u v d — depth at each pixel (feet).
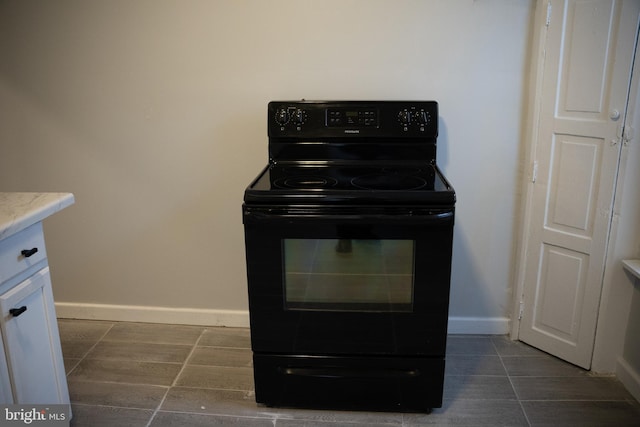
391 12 7.25
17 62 7.89
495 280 8.21
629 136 6.40
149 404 6.87
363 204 5.86
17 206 5.30
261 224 5.95
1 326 4.92
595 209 6.84
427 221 5.79
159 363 7.75
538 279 7.70
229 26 7.48
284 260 6.09
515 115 7.50
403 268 6.03
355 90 7.60
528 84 7.34
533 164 7.34
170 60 7.68
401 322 6.22
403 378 6.45
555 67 6.88
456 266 8.19
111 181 8.31
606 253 6.86
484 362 7.68
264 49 7.53
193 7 7.44
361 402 6.62
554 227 7.34
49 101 8.03
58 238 8.65
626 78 6.29
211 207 8.29
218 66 7.65
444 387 7.14
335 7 7.29
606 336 7.18
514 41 7.22
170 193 8.28
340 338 6.34
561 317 7.53
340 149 7.33
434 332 6.23
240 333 8.57
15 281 5.12
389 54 7.41
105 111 7.99
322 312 6.25
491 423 6.47
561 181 7.11
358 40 7.39
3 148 8.30
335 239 5.96
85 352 8.02
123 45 7.68
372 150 7.33
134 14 7.54
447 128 7.62
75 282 8.86
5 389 5.05
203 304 8.78
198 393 7.09
